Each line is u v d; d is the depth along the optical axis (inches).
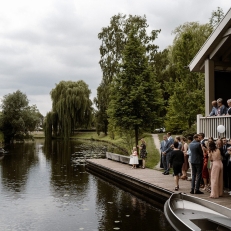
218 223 298.5
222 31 535.2
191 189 460.1
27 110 2172.7
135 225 377.4
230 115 477.4
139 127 994.7
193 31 1384.1
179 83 1043.3
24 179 711.7
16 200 514.9
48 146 1849.2
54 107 2383.1
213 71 584.7
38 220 407.2
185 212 331.0
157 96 1003.9
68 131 2304.4
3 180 700.7
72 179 709.9
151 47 1647.4
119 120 989.2
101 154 1328.7
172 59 1455.5
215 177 422.9
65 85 2374.5
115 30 1664.6
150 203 482.0
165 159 655.1
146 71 989.2
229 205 382.6
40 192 572.7
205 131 547.8
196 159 449.1
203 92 983.6
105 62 1674.5
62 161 1082.1
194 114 1000.9
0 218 417.7
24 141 2300.7
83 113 2338.8
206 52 578.2
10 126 2139.5
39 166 947.3
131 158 753.0
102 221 395.9
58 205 479.2
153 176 613.6
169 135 665.0
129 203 483.2
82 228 372.2
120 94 988.6
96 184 647.1
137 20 1643.7
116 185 636.1
